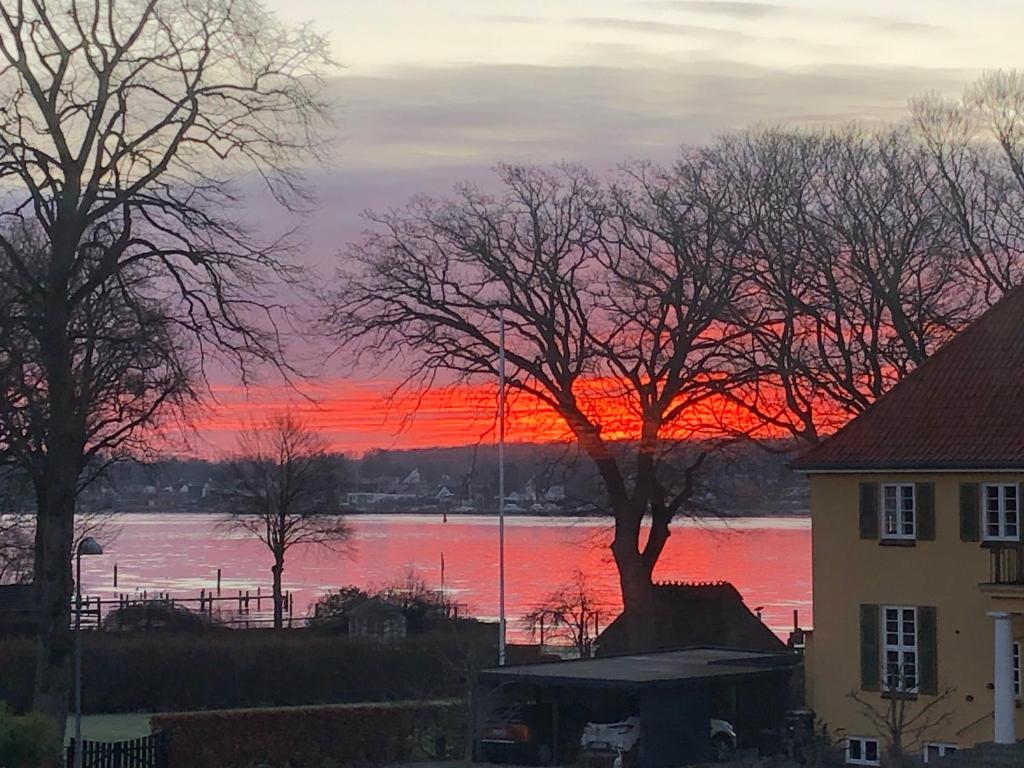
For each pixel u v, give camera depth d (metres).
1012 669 40.53
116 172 40.16
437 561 150.38
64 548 41.59
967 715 42.69
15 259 40.19
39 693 41.22
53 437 41.41
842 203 62.84
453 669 49.16
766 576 116.69
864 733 44.53
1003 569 41.72
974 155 63.97
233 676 60.59
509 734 46.44
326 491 95.12
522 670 46.28
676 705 44.09
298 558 166.12
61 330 40.56
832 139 64.25
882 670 44.31
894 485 44.78
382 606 74.44
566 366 66.19
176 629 68.81
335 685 61.97
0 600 71.44
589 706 47.34
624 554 67.00
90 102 40.06
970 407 45.06
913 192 62.69
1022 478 42.38
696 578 112.19
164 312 42.62
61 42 39.72
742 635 68.94
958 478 43.41
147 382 53.66
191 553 185.88
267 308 41.88
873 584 44.84
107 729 52.72
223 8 40.34
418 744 48.78
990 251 63.25
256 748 46.22
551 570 130.38
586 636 75.81
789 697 48.22
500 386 54.34
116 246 40.41
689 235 64.25
